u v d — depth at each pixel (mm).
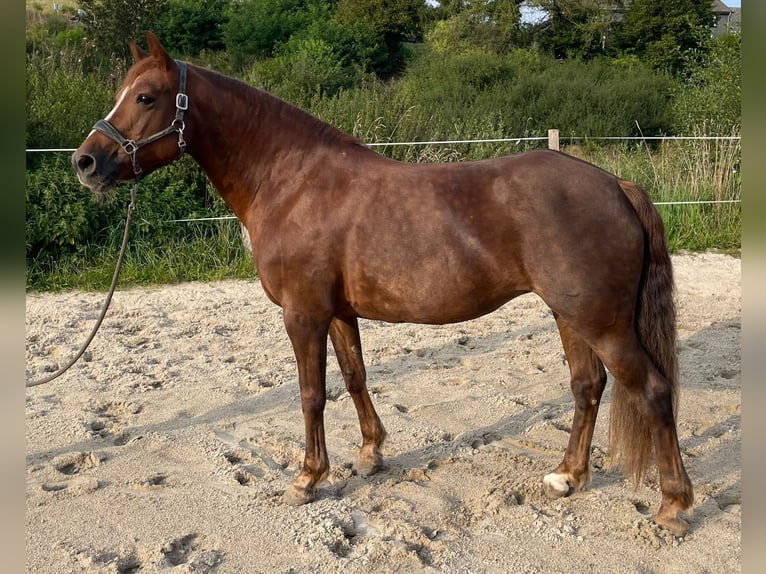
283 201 3105
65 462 3699
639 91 16422
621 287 2795
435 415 4285
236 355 5484
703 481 3410
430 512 3158
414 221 2904
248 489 3412
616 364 2848
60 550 2885
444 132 10930
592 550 2850
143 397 4621
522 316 6480
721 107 12812
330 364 5246
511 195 2844
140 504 3271
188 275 7816
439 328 6137
